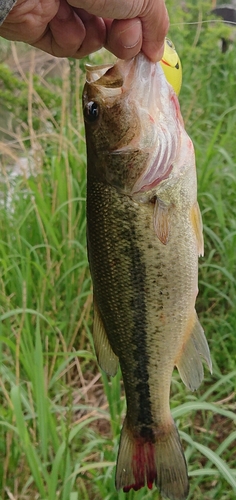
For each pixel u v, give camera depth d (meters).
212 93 1.47
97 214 0.54
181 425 0.78
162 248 0.53
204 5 1.51
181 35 1.47
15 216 1.08
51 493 0.63
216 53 1.51
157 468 0.56
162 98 0.52
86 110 0.53
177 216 0.53
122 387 0.88
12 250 0.94
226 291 0.94
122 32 0.49
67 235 0.98
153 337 0.55
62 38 0.54
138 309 0.54
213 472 0.67
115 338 0.56
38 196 0.96
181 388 0.80
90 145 0.53
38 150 1.14
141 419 0.57
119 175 0.52
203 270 0.98
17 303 0.92
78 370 0.88
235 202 1.04
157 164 0.52
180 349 0.55
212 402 0.80
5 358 0.83
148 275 0.54
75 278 0.96
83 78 1.26
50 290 0.95
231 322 0.88
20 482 0.73
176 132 0.52
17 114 1.34
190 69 1.42
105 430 0.82
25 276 0.91
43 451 0.67
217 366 0.85
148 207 0.52
